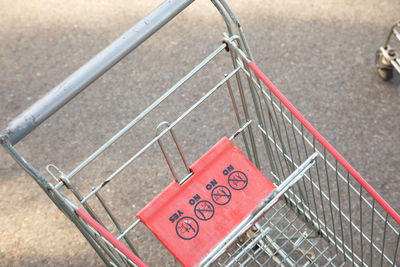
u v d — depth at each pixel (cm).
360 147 312
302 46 368
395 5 386
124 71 365
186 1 172
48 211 303
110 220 298
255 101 211
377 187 294
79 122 341
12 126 149
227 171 195
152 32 168
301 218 233
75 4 413
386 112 328
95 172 317
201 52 371
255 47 371
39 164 324
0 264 283
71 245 288
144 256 281
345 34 373
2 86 368
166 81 356
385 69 337
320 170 303
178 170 313
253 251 260
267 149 229
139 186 309
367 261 266
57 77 370
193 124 332
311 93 341
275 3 396
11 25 405
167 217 188
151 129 332
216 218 188
